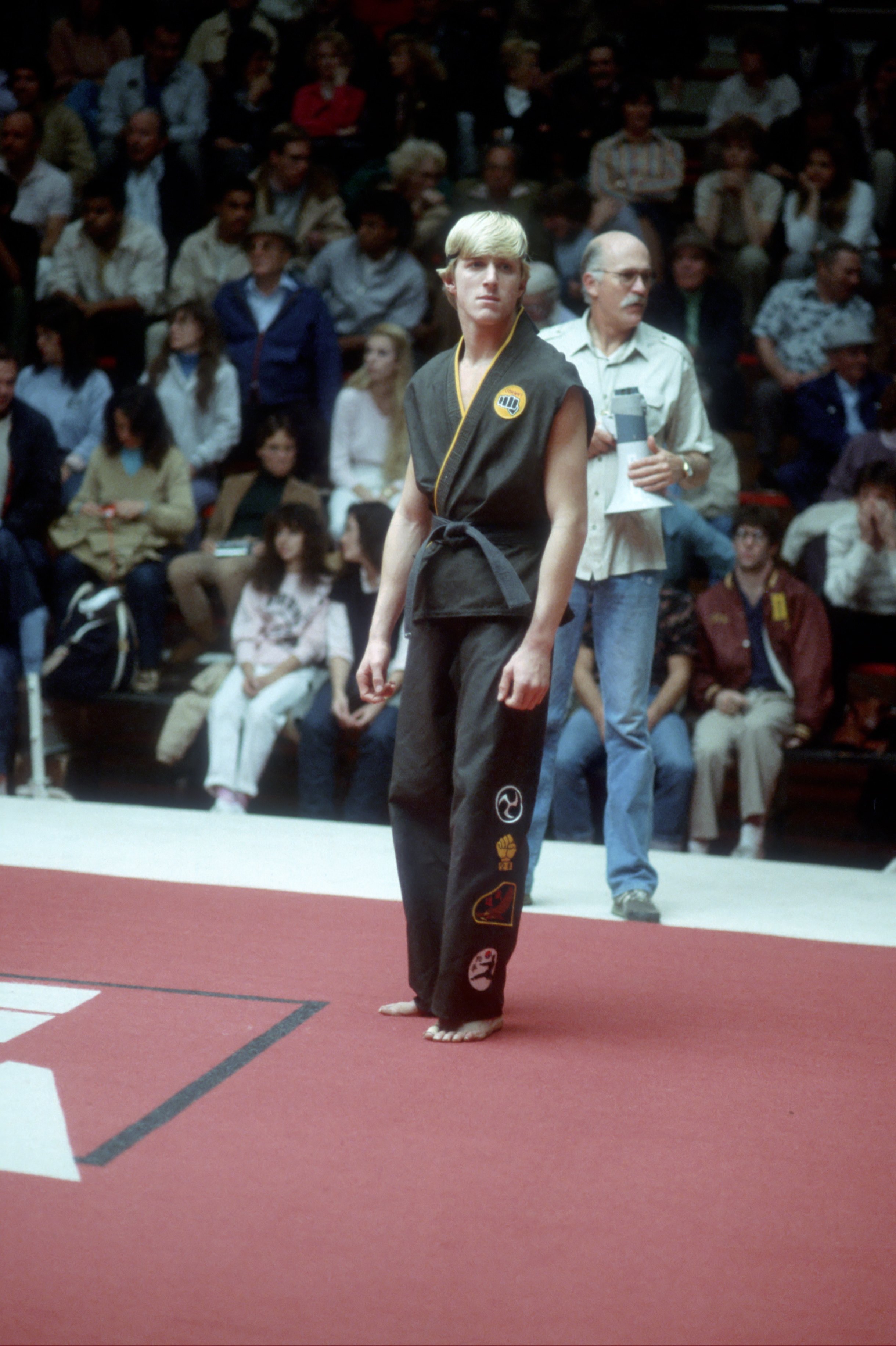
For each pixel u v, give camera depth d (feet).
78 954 27.17
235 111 70.95
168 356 55.77
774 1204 17.75
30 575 45.70
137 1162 18.31
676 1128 19.98
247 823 39.99
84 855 35.63
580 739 42.29
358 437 52.80
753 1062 22.74
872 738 45.16
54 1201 17.21
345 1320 14.80
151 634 49.83
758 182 64.85
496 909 22.80
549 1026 24.16
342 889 32.96
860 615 45.32
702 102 85.51
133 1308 14.90
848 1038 24.03
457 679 23.20
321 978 26.13
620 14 80.38
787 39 74.02
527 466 22.49
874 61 69.46
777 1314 15.20
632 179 67.41
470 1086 21.25
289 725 46.62
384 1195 17.63
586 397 22.74
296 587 46.26
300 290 57.16
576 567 22.56
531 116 71.72
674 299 58.65
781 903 33.58
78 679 48.42
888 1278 16.03
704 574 45.88
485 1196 17.70
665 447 31.99
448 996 22.97
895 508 44.47
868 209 63.46
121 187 62.39
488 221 22.48
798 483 53.72
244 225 61.67
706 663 43.55
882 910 33.30
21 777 48.24
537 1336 14.61
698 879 35.76
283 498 52.85
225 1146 18.88
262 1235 16.53
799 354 57.72
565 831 42.65
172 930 28.99
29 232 62.08
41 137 68.33
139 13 78.84
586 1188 18.03
